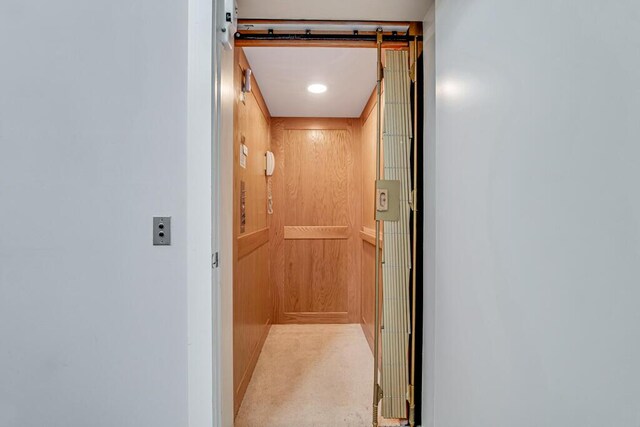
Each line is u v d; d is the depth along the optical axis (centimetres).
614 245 56
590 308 61
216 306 115
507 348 85
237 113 180
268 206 310
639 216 52
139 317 116
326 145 330
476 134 101
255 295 242
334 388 211
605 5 58
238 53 180
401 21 164
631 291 54
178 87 116
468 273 106
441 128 129
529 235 77
